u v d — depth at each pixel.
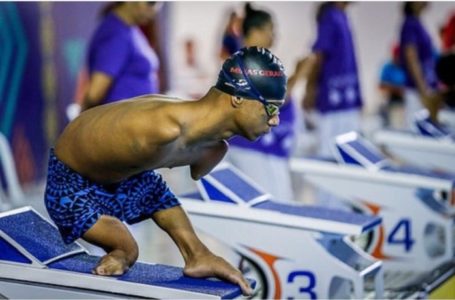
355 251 17.58
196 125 10.86
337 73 27.17
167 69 34.66
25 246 12.38
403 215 21.19
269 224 17.17
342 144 21.94
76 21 30.45
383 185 21.25
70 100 30.59
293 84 22.66
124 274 11.84
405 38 33.22
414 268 21.16
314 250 16.94
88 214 11.61
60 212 11.69
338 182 21.61
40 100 29.59
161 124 10.70
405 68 33.62
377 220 17.22
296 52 39.41
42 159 29.91
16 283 11.99
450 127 31.58
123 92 20.27
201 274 11.82
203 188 17.67
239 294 11.56
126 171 11.30
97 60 20.06
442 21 43.81
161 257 22.27
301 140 36.62
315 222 16.91
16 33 28.52
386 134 27.91
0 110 28.27
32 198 27.95
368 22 43.31
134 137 10.80
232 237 17.41
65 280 11.80
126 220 12.34
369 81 44.12
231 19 25.98
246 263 18.86
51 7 29.52
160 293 11.27
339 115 27.52
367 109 44.31
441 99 29.95
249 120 10.88
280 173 22.55
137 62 20.28
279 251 17.17
